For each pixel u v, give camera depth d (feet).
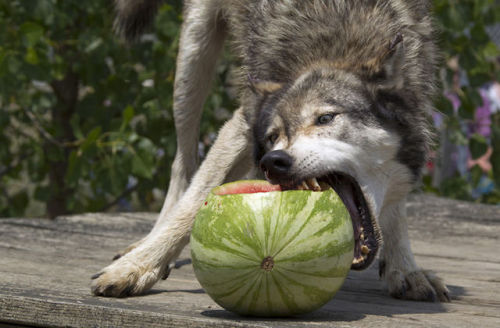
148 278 18.47
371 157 18.49
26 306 16.39
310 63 20.79
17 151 44.47
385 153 18.76
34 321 16.31
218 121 40.04
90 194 51.26
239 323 14.33
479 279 23.07
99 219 33.96
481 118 44.42
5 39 34.12
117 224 32.89
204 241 14.20
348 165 17.94
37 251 26.07
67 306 16.01
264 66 21.74
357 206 18.62
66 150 43.42
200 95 26.86
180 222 19.42
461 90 40.40
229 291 14.28
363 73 19.20
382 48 20.13
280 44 21.52
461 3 38.47
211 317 15.30
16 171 44.55
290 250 13.87
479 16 38.60
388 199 19.92
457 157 48.19
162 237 19.07
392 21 21.07
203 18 25.89
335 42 20.77
